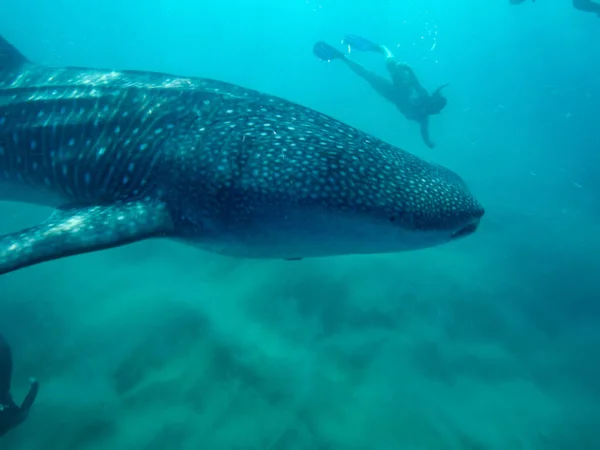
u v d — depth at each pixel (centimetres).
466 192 278
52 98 341
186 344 716
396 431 589
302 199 250
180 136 293
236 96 325
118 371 668
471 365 741
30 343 757
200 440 554
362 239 255
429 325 823
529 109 3294
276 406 607
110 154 306
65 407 604
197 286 907
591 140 2586
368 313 823
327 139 282
